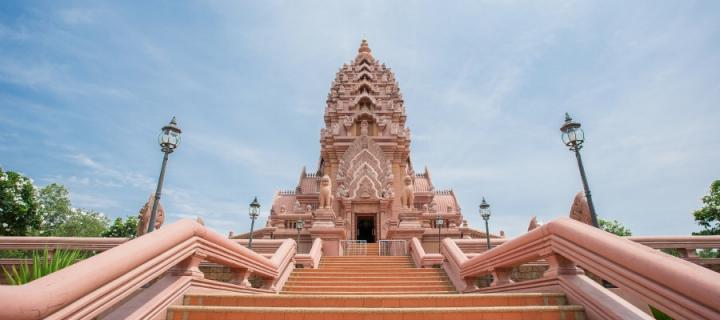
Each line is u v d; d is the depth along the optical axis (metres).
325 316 3.80
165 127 9.43
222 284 5.18
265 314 3.74
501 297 4.59
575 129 8.34
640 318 3.09
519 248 5.03
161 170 9.23
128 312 3.26
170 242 3.61
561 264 4.35
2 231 17.92
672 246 9.94
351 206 24.31
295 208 26.67
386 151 27.92
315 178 33.38
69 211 28.73
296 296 4.74
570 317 3.70
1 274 10.16
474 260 7.07
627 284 2.94
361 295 4.91
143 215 11.59
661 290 2.58
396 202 27.11
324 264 12.91
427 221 22.95
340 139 28.23
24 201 18.94
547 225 4.26
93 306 2.58
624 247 3.01
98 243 10.91
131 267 2.98
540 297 4.20
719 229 18.03
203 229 4.43
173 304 3.85
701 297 2.25
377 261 13.28
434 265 11.49
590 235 3.45
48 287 2.19
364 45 36.88
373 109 30.58
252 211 15.37
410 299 4.86
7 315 1.93
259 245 11.95
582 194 9.65
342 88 32.12
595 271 3.38
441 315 3.83
